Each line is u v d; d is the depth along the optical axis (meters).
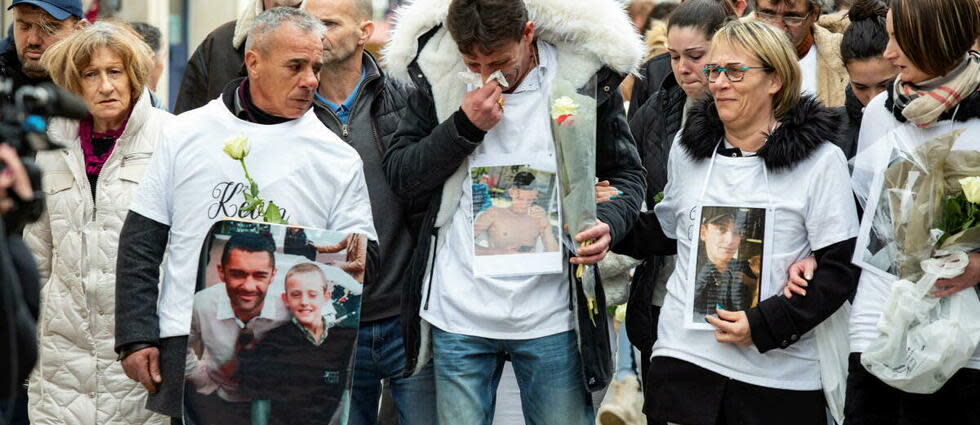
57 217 7.45
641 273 7.36
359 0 7.53
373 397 7.54
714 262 6.42
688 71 7.70
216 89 8.59
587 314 6.62
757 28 6.39
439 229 6.76
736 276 6.38
